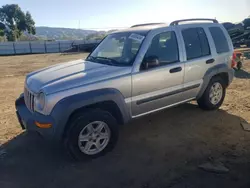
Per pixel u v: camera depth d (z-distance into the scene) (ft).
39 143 13.99
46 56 87.56
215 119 16.69
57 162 12.09
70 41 134.00
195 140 13.91
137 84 12.94
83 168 11.54
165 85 14.14
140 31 14.28
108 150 12.58
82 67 13.39
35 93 11.71
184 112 18.02
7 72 45.06
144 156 12.41
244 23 76.02
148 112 13.98
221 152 12.53
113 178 10.73
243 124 15.74
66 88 11.25
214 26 17.22
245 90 23.63
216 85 17.65
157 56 13.73
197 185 10.02
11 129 16.06
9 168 11.65
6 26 228.43
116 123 12.55
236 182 10.14
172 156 12.32
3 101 23.09
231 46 18.07
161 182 10.31
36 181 10.67
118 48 14.58
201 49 16.03
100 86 11.86
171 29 14.67
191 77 15.40
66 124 11.43
